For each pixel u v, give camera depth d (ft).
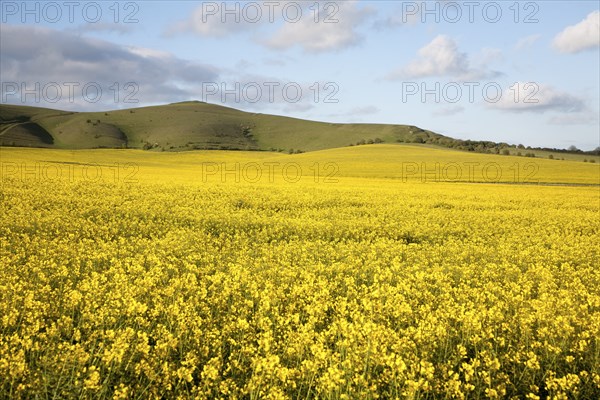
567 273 41.09
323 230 62.23
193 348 21.62
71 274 34.14
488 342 22.22
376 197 114.83
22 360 17.54
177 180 155.12
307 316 27.50
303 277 35.47
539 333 23.80
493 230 71.92
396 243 56.03
